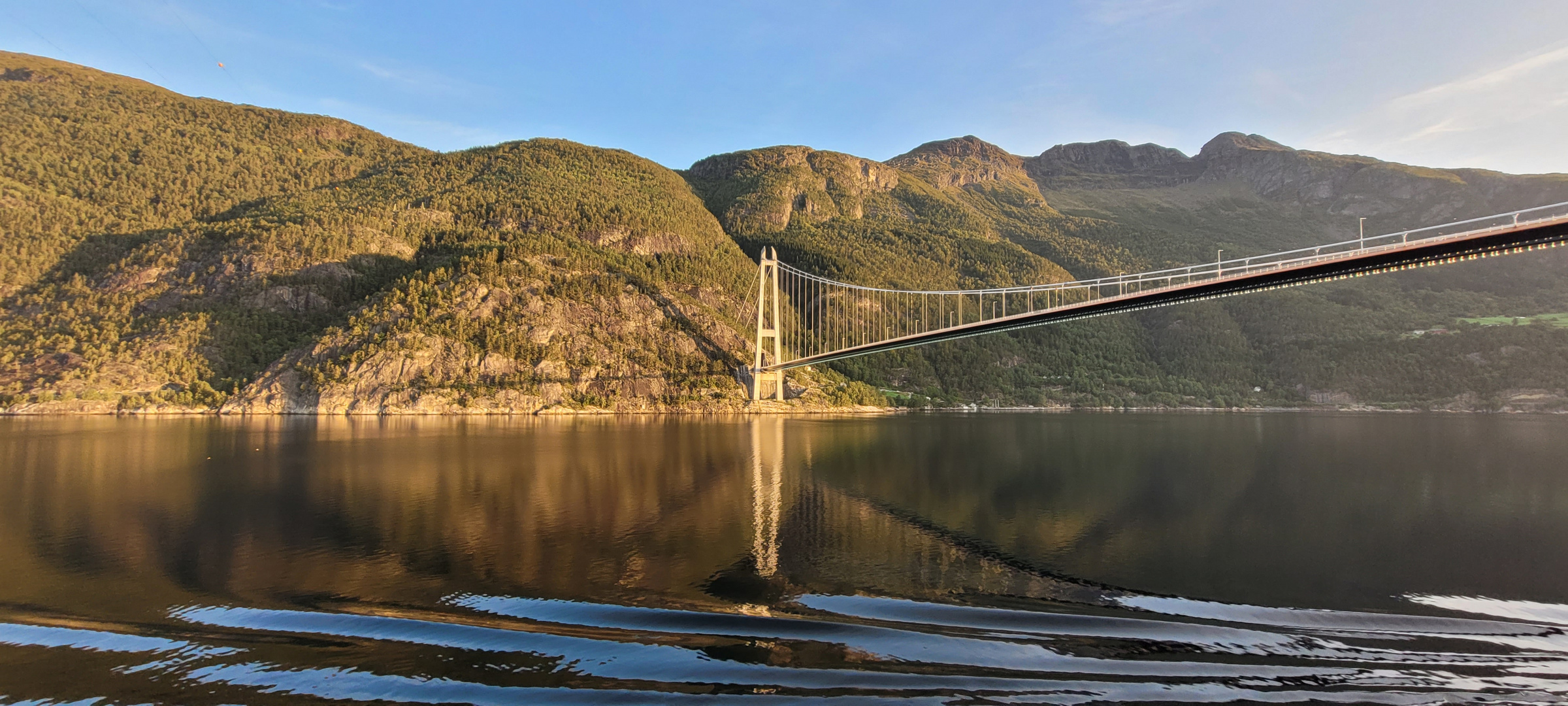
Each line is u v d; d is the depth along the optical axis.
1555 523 35.09
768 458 61.72
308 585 24.67
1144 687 17.11
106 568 26.64
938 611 22.39
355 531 32.72
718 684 17.34
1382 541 31.38
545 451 65.56
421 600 23.23
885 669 18.16
